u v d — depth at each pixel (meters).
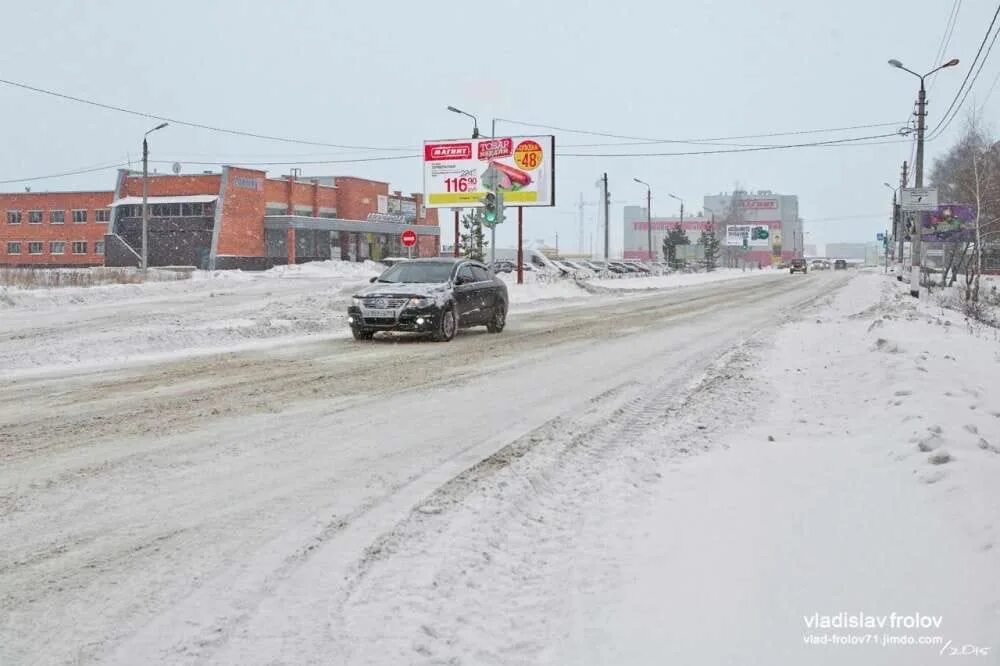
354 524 5.57
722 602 4.07
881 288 44.50
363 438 8.23
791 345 16.69
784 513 5.42
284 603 4.30
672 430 8.62
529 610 4.23
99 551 5.05
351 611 4.21
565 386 11.62
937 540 4.53
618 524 5.58
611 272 79.81
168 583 4.57
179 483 6.55
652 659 3.58
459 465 7.16
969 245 44.91
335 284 44.59
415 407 9.96
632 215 199.00
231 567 4.80
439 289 18.11
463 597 4.39
